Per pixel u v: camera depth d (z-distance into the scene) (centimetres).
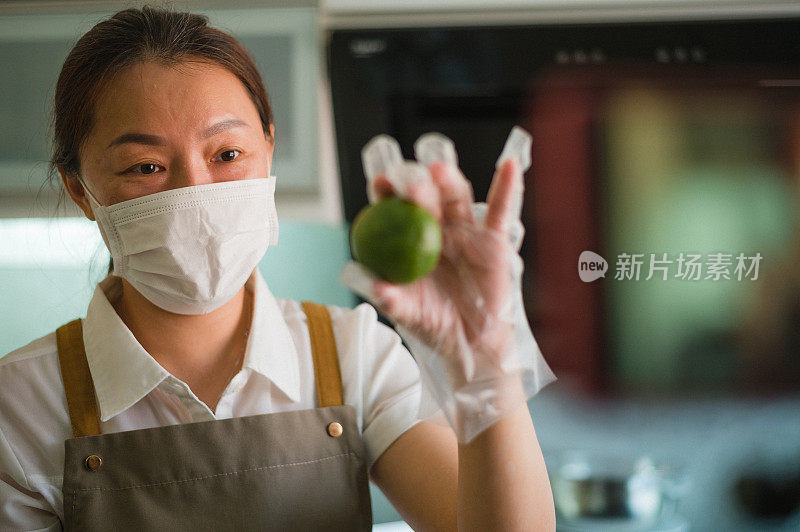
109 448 94
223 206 93
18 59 162
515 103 159
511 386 76
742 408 166
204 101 93
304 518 97
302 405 102
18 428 96
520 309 76
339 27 157
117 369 96
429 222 67
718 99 159
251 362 97
